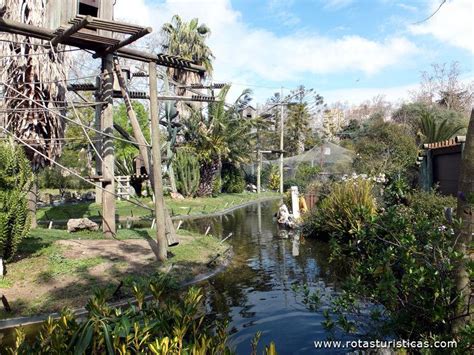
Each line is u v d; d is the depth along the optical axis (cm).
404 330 361
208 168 2588
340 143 3497
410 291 348
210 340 258
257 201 2664
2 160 703
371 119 3506
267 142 4175
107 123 992
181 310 284
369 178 1184
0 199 686
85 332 235
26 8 1027
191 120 2567
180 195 2352
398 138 1980
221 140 2544
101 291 288
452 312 315
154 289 316
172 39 2861
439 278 323
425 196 962
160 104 2659
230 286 714
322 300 624
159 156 862
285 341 481
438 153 1188
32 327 516
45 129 1093
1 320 528
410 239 353
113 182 1019
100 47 945
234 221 1644
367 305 444
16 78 1038
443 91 3856
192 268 789
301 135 4325
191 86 1491
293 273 800
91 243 911
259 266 863
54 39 829
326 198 1275
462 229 304
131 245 923
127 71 1251
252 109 2689
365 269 373
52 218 1529
